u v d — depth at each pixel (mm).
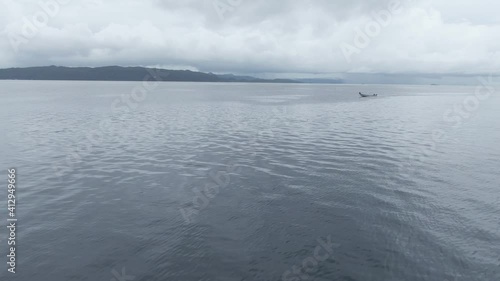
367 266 15562
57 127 54188
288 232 18906
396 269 15344
